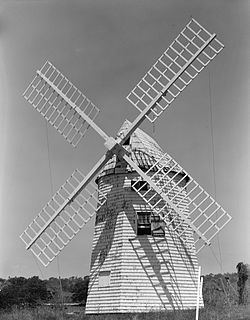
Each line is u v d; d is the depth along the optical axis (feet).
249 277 97.25
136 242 84.38
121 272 83.05
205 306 87.56
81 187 86.28
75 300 148.87
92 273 87.10
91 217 86.38
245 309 82.17
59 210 87.71
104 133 85.71
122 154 84.79
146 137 92.53
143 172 84.28
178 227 85.71
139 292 82.12
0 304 137.49
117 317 78.23
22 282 145.69
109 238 86.53
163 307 81.87
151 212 85.66
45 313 87.45
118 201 87.15
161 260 83.92
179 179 87.76
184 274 84.84
